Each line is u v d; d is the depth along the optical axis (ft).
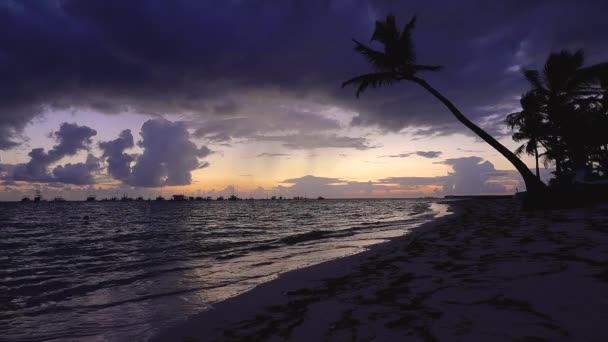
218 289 20.88
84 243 55.88
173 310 16.69
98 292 21.83
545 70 98.53
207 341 11.78
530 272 14.82
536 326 9.00
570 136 106.73
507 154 65.98
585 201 61.72
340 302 14.15
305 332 11.06
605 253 17.24
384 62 75.56
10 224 117.19
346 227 71.46
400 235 44.55
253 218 131.13
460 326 9.61
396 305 12.54
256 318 13.66
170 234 67.00
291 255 34.37
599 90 98.22
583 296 10.90
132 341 12.87
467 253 22.08
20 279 27.20
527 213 58.70
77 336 13.84
